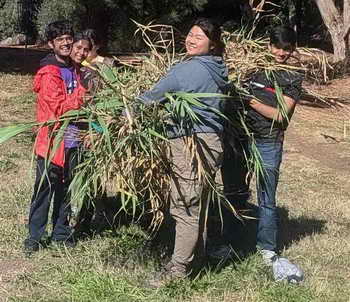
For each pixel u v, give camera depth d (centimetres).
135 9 2006
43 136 536
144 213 541
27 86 1597
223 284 508
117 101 484
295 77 537
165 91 470
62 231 574
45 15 2430
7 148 937
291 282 521
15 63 2133
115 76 507
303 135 1270
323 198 823
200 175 471
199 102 459
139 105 473
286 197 815
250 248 593
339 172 998
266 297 492
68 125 497
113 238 591
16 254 558
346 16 2095
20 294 482
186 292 491
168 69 507
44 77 527
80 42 545
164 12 2008
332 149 1170
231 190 571
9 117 1210
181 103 456
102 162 477
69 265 530
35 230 559
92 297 477
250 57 537
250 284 511
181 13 2017
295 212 746
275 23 632
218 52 491
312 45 3142
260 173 538
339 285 532
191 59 482
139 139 467
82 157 528
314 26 3312
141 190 492
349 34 2091
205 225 511
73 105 502
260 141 544
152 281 507
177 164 475
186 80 468
